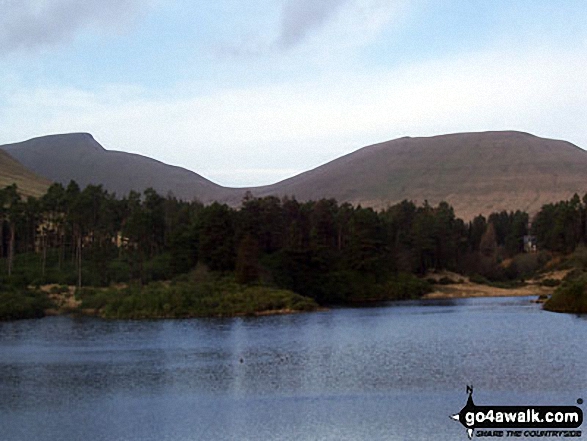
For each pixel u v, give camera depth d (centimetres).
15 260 16025
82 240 16950
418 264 19850
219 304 12800
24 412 5412
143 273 14950
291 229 16425
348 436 4628
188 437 4678
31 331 10262
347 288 16800
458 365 7012
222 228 15350
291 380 6438
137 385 6344
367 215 17912
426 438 4584
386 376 6519
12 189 15700
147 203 18562
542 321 10994
